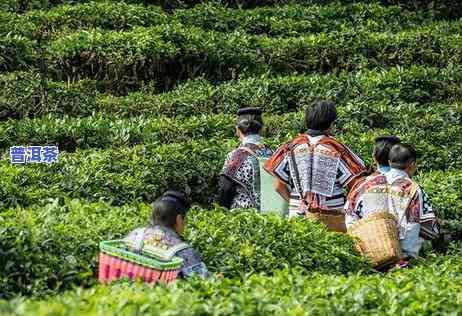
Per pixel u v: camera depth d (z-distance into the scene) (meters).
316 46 53.38
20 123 40.44
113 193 34.03
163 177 35.81
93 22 53.81
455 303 21.16
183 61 50.69
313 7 60.06
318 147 28.88
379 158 29.56
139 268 22.16
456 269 26.66
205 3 59.56
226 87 47.09
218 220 27.27
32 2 56.56
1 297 23.20
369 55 54.00
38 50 49.19
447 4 63.78
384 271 27.45
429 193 35.16
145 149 37.00
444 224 33.66
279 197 29.64
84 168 34.56
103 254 22.55
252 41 52.97
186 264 22.70
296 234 26.81
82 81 48.12
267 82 47.28
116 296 18.41
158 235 22.86
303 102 47.16
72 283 23.55
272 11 59.25
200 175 36.84
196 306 18.27
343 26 58.03
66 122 40.59
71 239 24.83
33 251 23.98
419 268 25.97
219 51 51.41
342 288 21.20
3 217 26.50
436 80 50.12
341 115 44.41
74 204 28.05
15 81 45.22
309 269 26.22
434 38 55.03
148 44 49.66
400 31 58.22
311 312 19.47
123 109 45.16
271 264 25.56
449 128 44.31
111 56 49.34
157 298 18.41
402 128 44.31
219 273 24.25
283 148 29.23
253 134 31.05
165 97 46.16
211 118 42.12
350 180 28.86
